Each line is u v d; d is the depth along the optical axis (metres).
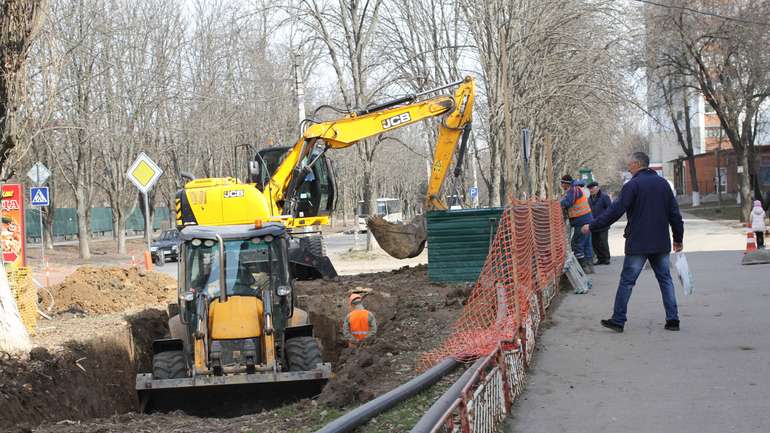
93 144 44.47
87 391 11.71
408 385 7.06
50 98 18.16
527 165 14.22
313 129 18.80
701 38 42.03
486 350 7.64
